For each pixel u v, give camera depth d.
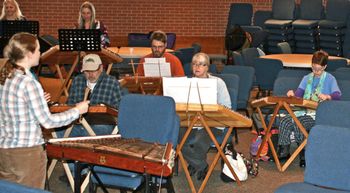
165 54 6.23
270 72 7.75
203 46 13.11
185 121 4.66
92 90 4.89
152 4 12.85
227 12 13.09
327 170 3.47
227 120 4.54
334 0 11.18
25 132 3.29
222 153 4.75
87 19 7.23
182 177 5.18
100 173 3.91
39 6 12.44
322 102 4.60
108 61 6.53
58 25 12.56
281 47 9.88
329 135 3.48
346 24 11.07
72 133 4.73
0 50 6.68
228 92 5.35
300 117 5.52
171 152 3.31
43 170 3.44
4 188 2.26
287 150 5.67
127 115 4.13
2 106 3.29
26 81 3.25
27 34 3.33
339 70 6.43
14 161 3.31
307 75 5.78
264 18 12.05
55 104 4.11
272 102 5.19
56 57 6.43
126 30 12.87
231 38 10.77
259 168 5.52
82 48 6.20
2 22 6.92
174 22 12.99
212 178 5.19
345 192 3.33
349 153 3.42
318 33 11.41
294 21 11.66
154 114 4.07
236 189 4.91
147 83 5.70
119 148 3.35
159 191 3.88
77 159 3.42
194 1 12.95
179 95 4.32
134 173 3.85
